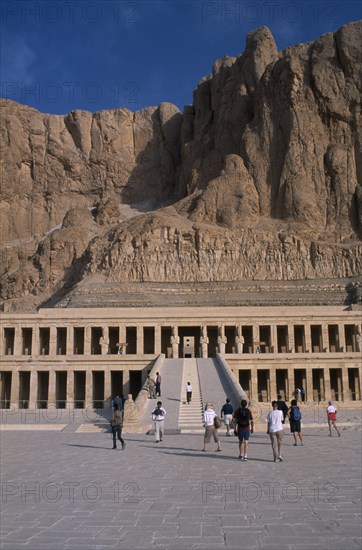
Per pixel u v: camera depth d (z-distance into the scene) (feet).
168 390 154.61
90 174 516.32
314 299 299.79
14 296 383.86
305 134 377.71
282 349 240.53
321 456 71.10
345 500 44.16
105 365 206.49
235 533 35.37
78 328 233.96
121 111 528.63
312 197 364.17
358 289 298.15
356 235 348.79
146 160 523.70
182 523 37.91
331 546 32.58
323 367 201.16
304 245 334.24
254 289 316.40
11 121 499.10
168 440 97.19
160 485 51.78
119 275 326.44
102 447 86.02
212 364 188.55
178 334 250.78
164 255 331.98
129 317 230.89
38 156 506.48
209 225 349.00
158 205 497.05
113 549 32.42
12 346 244.01
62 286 366.22
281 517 39.22
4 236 479.82
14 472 60.34
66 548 32.60
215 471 59.82
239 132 418.92
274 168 381.19
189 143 464.24
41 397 215.10
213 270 329.93
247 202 363.15
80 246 388.78
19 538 34.71
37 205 497.87
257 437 100.48
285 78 389.19
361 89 378.12
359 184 366.84
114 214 439.22
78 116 522.47
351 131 378.94
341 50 381.81
